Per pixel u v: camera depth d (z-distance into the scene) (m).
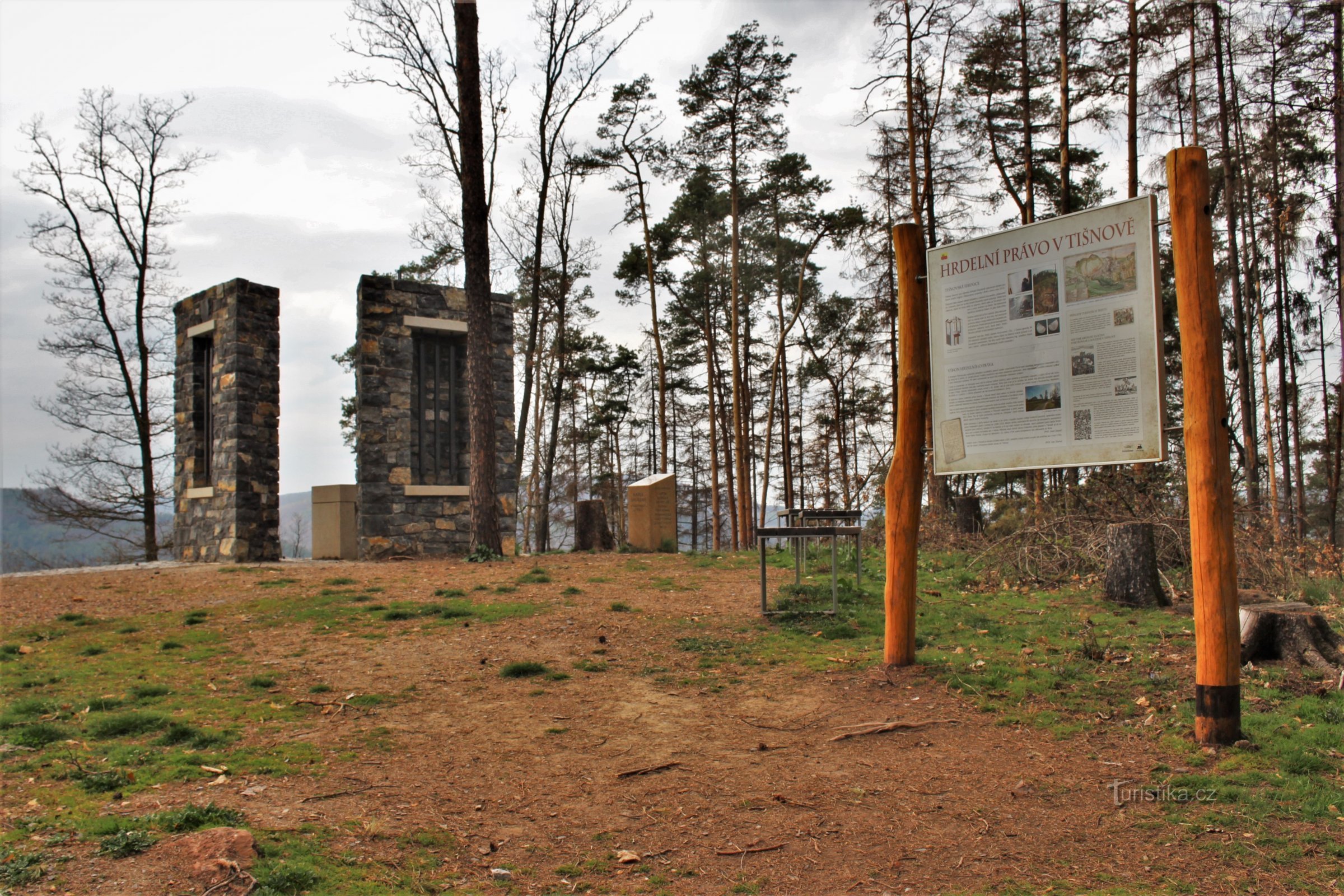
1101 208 5.79
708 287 30.11
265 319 16.20
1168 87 17.12
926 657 6.66
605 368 36.19
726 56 24.03
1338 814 3.87
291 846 3.60
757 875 3.60
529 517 35.75
